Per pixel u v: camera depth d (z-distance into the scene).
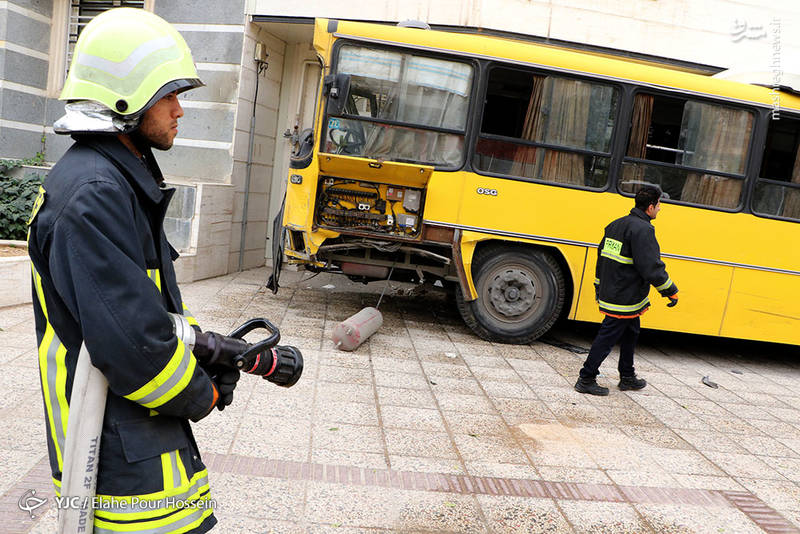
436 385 5.21
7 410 3.79
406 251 6.69
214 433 3.83
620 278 5.29
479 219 6.62
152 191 1.55
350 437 4.01
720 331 7.01
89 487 1.45
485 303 6.82
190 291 7.65
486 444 4.15
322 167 6.30
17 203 7.93
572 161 6.72
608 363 6.74
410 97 6.55
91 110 1.48
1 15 8.85
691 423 5.04
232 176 9.05
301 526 2.92
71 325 1.49
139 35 1.52
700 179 6.87
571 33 8.77
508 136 6.63
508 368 5.96
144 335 1.39
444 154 6.61
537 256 6.76
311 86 10.20
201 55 9.03
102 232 1.39
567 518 3.30
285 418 4.18
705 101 6.79
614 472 3.94
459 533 3.04
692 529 3.32
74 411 1.43
